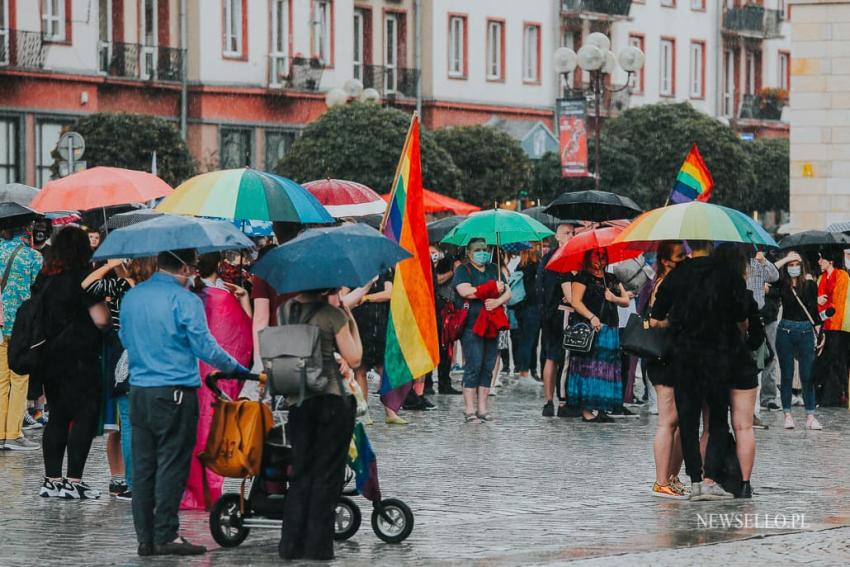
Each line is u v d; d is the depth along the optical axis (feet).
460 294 78.28
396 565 41.55
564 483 57.62
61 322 52.47
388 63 232.32
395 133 177.68
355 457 44.50
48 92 183.62
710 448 53.57
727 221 52.03
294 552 42.45
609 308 78.38
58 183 64.34
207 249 46.85
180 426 43.47
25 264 67.26
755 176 225.97
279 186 50.70
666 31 281.33
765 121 301.63
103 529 47.60
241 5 207.00
